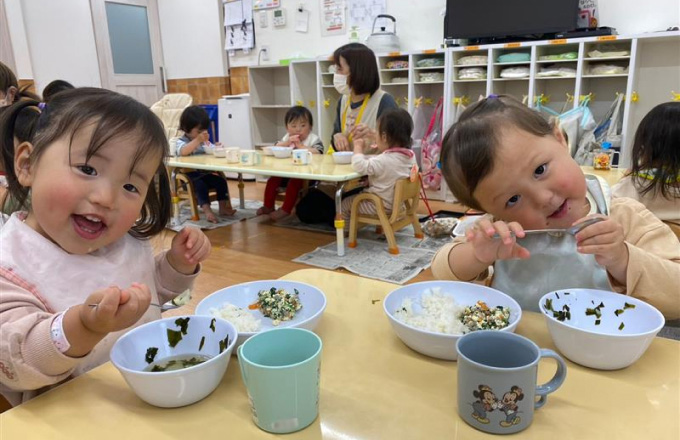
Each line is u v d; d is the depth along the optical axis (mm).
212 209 4309
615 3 3594
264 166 3008
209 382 619
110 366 720
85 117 692
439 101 4164
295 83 4914
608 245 766
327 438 547
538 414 573
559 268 931
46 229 738
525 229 838
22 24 5090
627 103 3406
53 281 758
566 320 759
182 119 3924
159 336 717
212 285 2502
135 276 895
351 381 657
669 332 1197
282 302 901
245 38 5516
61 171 681
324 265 2752
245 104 5309
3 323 641
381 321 846
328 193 3648
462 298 885
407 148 2951
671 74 3521
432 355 712
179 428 574
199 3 5766
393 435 548
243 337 708
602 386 626
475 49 3820
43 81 5375
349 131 3365
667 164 1682
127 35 5965
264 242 3277
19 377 619
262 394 545
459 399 568
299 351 618
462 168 823
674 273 808
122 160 701
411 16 4445
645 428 545
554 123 870
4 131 793
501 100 862
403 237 3303
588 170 2629
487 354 597
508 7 3691
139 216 826
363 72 3111
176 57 6180
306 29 5094
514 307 797
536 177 780
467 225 1118
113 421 589
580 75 3492
